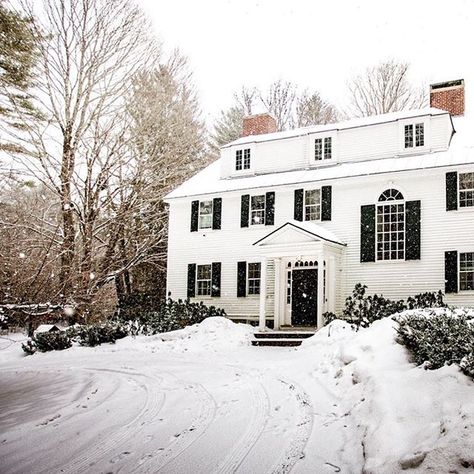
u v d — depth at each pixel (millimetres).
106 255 25703
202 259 23547
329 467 5184
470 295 17688
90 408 8523
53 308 12031
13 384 11938
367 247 19766
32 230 20984
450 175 18594
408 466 4602
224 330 19062
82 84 24156
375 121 21891
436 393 5891
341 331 15469
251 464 5363
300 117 41688
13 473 5555
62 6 23141
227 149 25094
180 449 5961
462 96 23000
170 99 28453
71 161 23703
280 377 10438
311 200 21609
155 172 27375
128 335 20250
